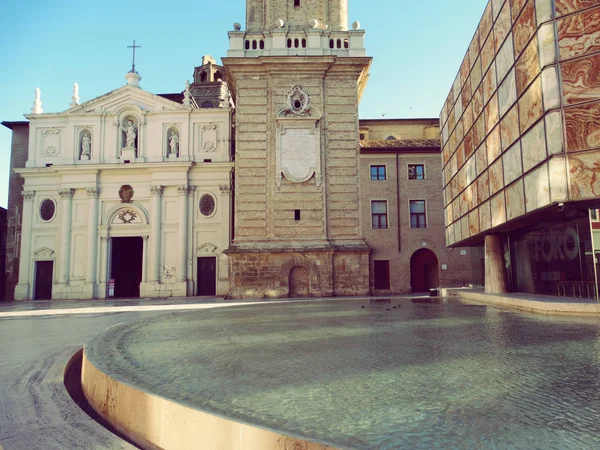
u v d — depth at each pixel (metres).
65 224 39.81
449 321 12.80
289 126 33.44
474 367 6.57
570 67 13.65
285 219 32.78
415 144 36.56
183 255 38.78
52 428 4.84
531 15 14.84
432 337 9.66
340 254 32.41
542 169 14.31
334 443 3.65
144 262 39.44
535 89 14.67
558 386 5.45
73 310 24.92
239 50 34.06
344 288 32.12
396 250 35.22
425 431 3.96
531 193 15.20
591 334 9.84
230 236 39.28
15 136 43.97
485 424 4.13
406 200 35.78
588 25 13.47
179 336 10.74
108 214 39.97
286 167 33.16
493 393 5.17
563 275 17.73
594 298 15.63
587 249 15.88
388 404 4.78
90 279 39.00
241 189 33.06
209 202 39.91
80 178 40.16
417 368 6.55
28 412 5.45
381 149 35.94
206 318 15.76
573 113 13.51
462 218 24.78
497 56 18.22
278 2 35.19
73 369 8.99
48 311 24.62
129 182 40.41
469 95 22.70
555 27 13.91
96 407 5.99
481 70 20.50
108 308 25.73
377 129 42.44
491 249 22.00
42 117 41.56
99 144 40.97
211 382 5.91
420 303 21.09
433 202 35.78
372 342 9.09
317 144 33.41
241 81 33.88
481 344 8.65
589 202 13.84
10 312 24.52
